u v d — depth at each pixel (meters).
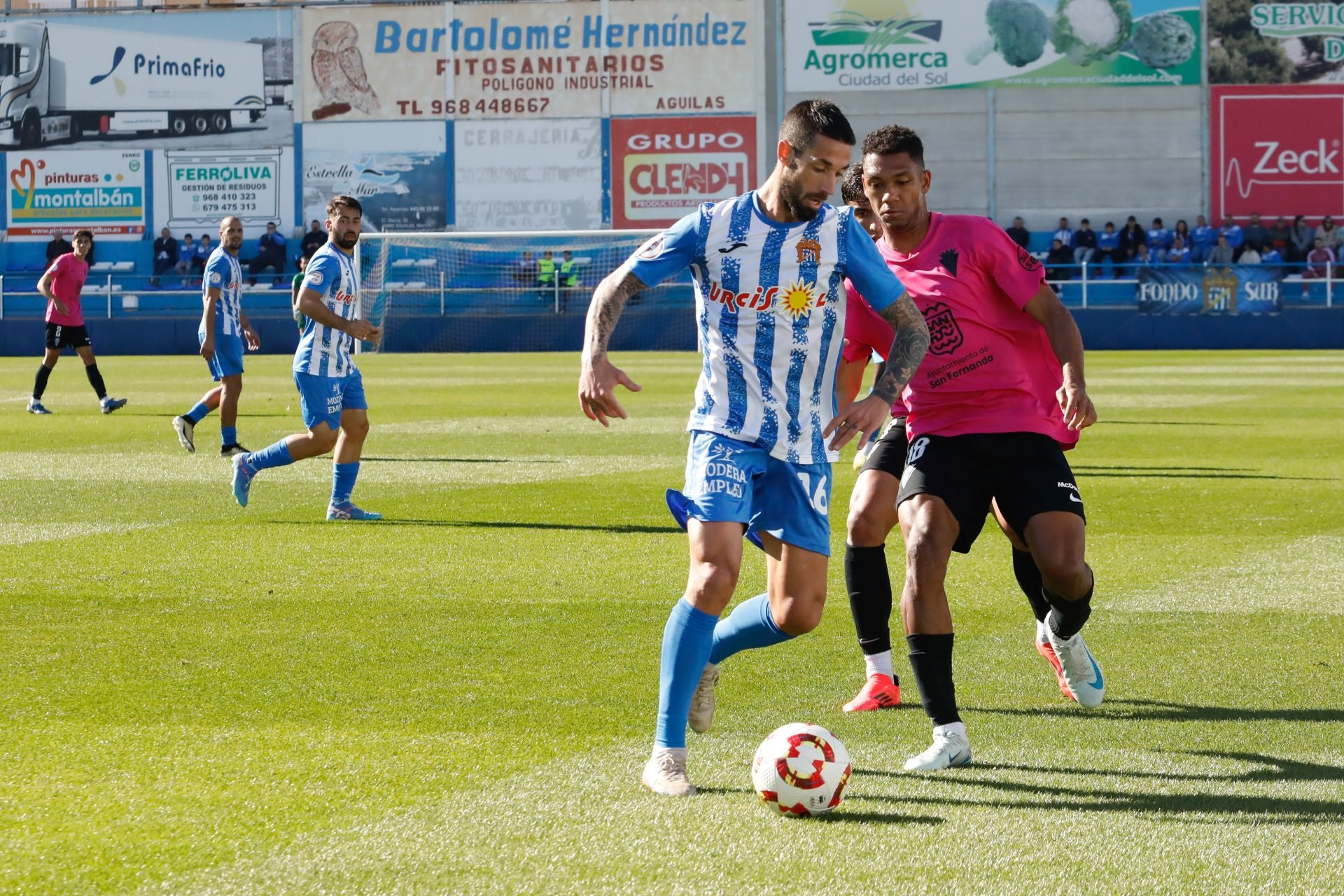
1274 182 67.19
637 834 6.07
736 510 6.92
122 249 70.81
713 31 68.38
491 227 69.75
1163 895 5.39
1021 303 8.01
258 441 24.53
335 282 15.54
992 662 9.49
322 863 5.70
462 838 6.00
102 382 30.66
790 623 7.28
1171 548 14.06
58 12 69.94
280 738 7.54
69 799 6.50
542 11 68.75
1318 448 23.36
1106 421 28.42
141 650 9.64
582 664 9.27
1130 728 7.88
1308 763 7.19
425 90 69.44
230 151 70.25
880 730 7.88
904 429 8.77
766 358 7.03
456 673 9.02
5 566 12.90
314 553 13.67
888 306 7.20
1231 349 59.78
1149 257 65.62
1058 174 68.00
